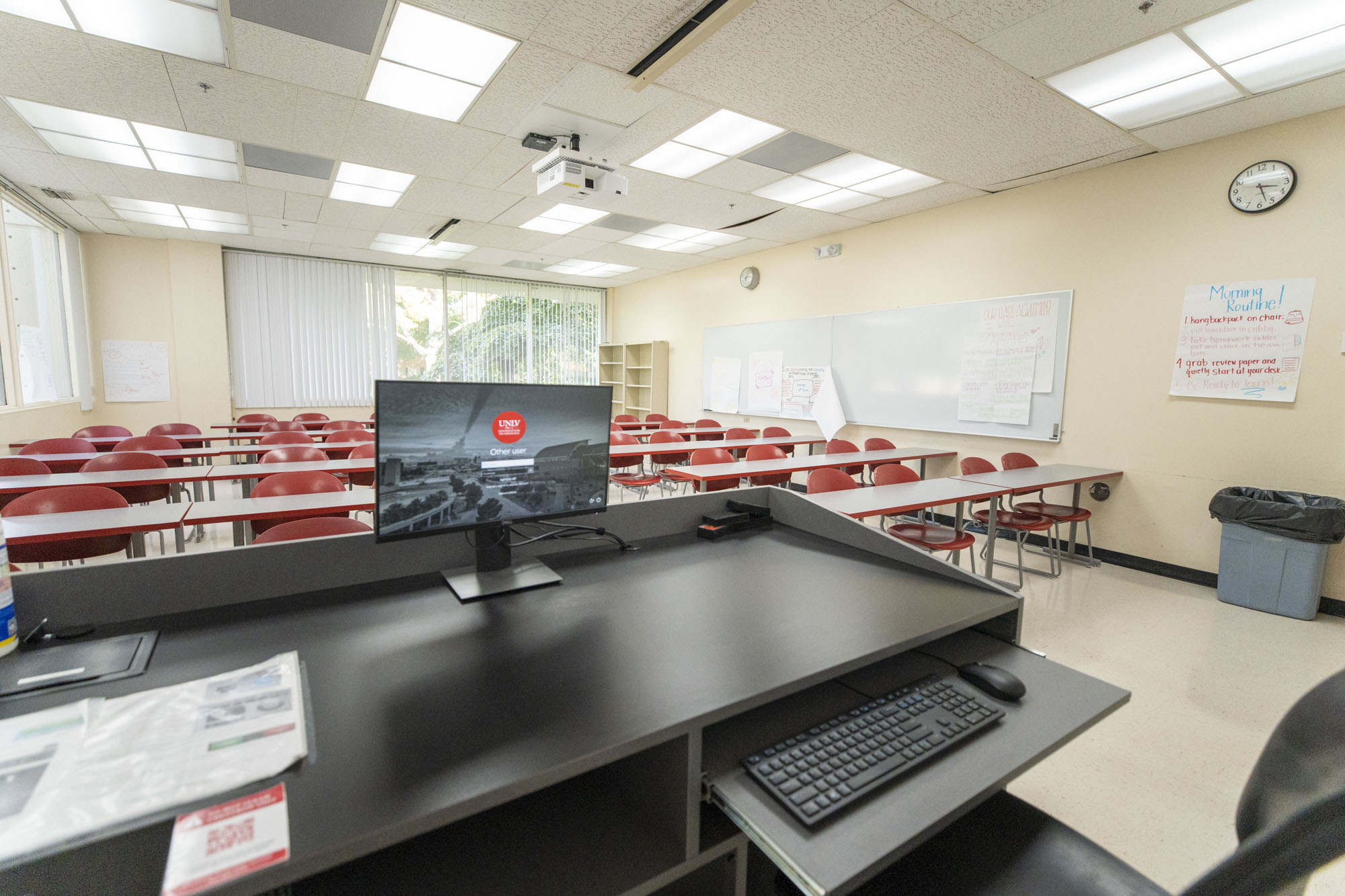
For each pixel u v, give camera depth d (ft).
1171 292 12.53
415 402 3.81
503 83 9.98
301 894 2.60
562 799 3.17
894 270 18.20
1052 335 14.51
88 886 1.86
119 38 8.79
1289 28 8.21
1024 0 7.64
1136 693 7.91
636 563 4.91
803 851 2.33
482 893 2.60
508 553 4.44
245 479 12.62
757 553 5.23
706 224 18.95
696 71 9.53
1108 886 2.98
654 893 3.31
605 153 13.12
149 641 3.20
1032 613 10.61
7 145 12.92
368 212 18.06
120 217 18.85
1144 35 8.40
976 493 10.92
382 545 4.22
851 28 8.30
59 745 2.29
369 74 9.73
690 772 2.69
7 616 2.98
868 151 12.73
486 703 2.74
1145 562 13.14
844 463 14.60
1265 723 7.24
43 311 18.44
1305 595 10.32
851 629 3.66
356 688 2.85
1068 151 12.60
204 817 1.95
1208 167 11.94
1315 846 1.29
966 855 3.18
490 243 22.00
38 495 8.50
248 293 23.66
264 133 12.13
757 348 23.30
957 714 3.25
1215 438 12.09
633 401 30.76
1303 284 10.90
